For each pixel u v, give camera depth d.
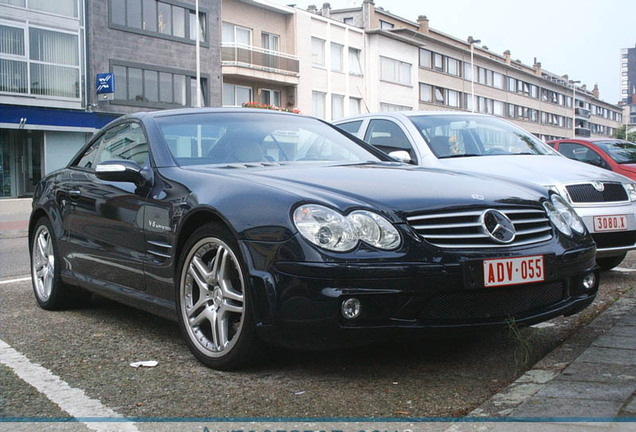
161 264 3.79
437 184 3.57
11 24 24.08
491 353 3.70
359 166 4.08
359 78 44.28
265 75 35.16
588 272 3.64
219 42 32.81
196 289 3.64
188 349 3.90
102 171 3.96
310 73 39.41
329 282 2.98
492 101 67.62
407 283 3.02
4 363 3.68
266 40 37.16
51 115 25.17
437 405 2.90
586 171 6.03
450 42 64.38
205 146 4.25
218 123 4.51
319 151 4.54
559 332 4.13
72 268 4.81
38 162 25.45
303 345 3.07
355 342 3.03
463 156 6.40
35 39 24.80
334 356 3.65
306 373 3.37
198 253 3.56
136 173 4.00
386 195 3.30
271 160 4.27
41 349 3.96
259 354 3.32
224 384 3.23
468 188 3.54
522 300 3.34
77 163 5.21
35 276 5.30
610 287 5.64
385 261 3.01
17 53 24.25
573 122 92.56
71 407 2.97
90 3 26.53
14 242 12.36
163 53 29.66
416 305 3.06
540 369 3.28
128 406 2.97
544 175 5.82
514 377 3.29
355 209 3.14
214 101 32.62
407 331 3.05
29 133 25.17
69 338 4.21
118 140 4.73
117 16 27.70
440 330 3.10
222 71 33.16
